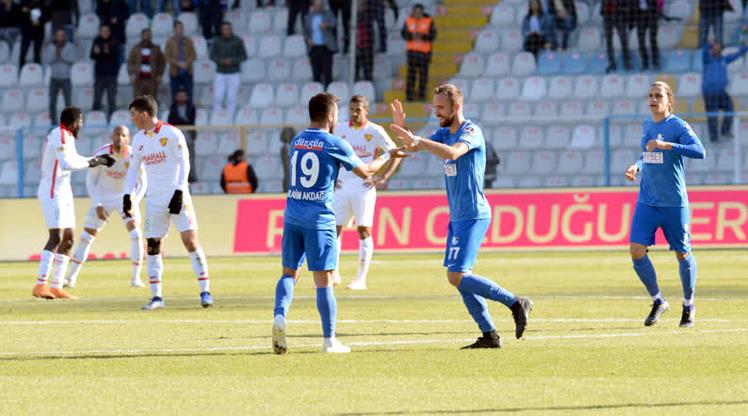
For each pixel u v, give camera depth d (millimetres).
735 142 90562
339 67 115562
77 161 54438
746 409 25938
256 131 96625
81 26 121688
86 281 65875
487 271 68250
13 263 83625
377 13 114125
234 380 30531
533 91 110688
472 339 38125
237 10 121750
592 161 101250
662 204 41188
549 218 84438
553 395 27906
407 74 109688
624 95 109312
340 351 35344
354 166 34844
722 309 46375
